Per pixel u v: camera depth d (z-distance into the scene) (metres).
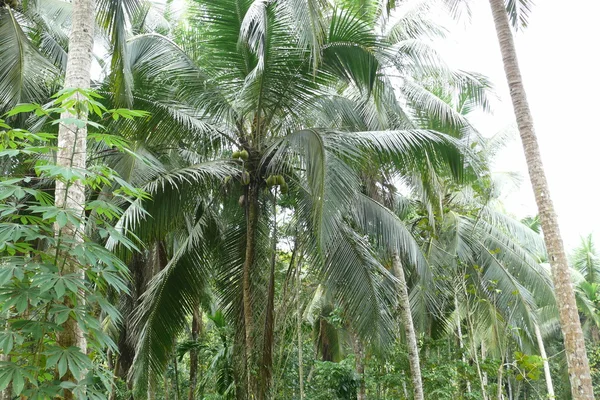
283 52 8.06
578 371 7.93
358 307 8.52
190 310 9.54
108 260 3.73
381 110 9.93
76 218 3.55
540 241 15.38
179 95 8.70
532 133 9.00
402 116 10.88
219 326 13.23
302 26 7.07
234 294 9.33
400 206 13.70
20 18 9.62
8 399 5.20
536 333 16.12
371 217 9.42
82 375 3.76
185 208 8.59
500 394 9.69
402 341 12.42
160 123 8.48
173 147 9.62
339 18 7.93
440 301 12.90
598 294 22.58
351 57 8.06
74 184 4.44
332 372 11.66
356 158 7.77
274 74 8.22
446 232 13.34
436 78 10.85
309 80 8.38
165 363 9.27
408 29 11.40
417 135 7.95
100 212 3.87
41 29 9.95
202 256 9.73
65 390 3.88
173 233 12.67
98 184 4.06
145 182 8.16
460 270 12.12
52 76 9.00
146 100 8.29
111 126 8.27
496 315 13.13
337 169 7.06
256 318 8.55
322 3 7.26
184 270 9.56
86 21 5.26
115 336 13.61
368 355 11.96
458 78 11.20
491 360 11.04
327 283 8.62
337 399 11.80
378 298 8.62
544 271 14.47
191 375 13.88
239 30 8.26
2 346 3.20
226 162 8.66
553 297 13.98
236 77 8.66
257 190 8.79
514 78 9.28
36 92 8.61
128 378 9.35
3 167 8.36
